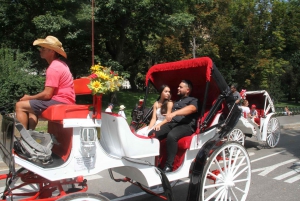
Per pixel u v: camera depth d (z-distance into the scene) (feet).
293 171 23.98
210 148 13.85
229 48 77.56
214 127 15.21
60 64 11.98
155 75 17.78
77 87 12.84
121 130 11.91
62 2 53.06
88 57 63.41
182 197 17.85
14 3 58.70
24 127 10.39
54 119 10.55
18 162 9.94
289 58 102.89
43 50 12.42
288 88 109.81
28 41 60.75
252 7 75.97
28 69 51.13
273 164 26.30
